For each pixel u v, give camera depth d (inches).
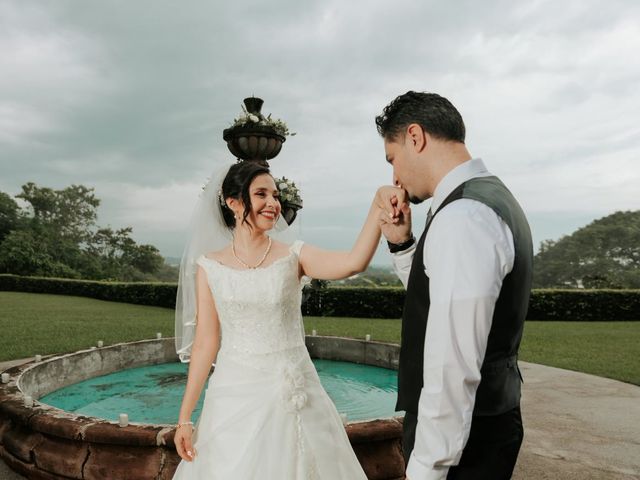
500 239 44.6
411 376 53.2
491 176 51.4
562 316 527.2
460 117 53.1
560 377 233.5
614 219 1790.1
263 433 76.7
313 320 463.5
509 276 46.7
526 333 398.9
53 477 106.0
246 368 80.8
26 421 111.4
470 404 44.0
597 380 227.9
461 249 43.6
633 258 1696.6
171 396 190.2
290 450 76.5
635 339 364.8
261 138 202.4
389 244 65.1
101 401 183.3
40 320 419.8
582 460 132.6
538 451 139.0
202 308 84.5
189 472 80.4
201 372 82.4
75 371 205.8
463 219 44.5
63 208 1744.6
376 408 180.4
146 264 1838.1
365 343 250.7
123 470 100.1
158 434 100.7
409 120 52.9
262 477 74.3
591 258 1732.3
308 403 81.0
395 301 508.7
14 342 306.2
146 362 241.3
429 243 46.7
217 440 77.5
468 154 52.9
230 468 75.0
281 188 193.0
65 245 1588.3
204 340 83.8
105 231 1806.1
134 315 477.4
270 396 79.0
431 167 52.8
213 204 103.7
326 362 255.3
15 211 1475.1
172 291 585.9
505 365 50.1
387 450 106.1
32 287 767.7
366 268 74.5
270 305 81.1
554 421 166.7
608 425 162.6
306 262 84.0
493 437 49.1
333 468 80.0
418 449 45.0
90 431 102.9
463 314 42.7
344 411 177.2
